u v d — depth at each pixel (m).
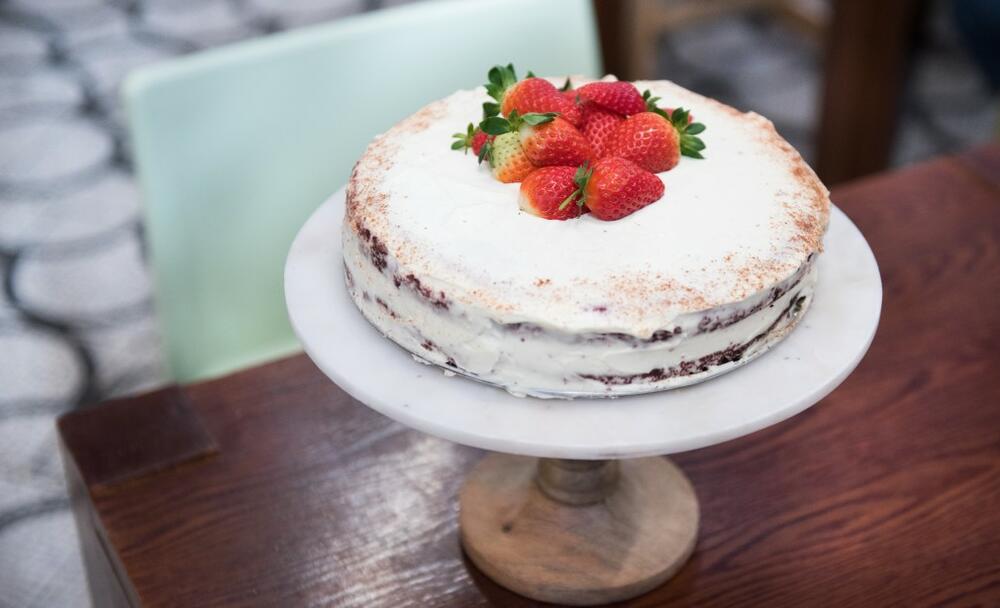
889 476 0.93
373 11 2.86
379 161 0.89
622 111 0.86
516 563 0.87
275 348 1.24
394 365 0.82
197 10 2.86
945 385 1.00
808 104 2.35
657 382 0.80
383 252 0.81
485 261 0.80
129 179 2.18
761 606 0.86
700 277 0.79
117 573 0.91
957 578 0.87
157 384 1.67
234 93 1.15
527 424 0.78
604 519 0.90
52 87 2.51
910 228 1.14
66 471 1.00
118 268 1.93
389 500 0.92
